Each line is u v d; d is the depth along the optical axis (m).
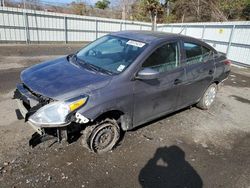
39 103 2.80
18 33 16.36
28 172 2.81
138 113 3.53
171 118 4.71
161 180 2.93
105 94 2.96
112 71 3.31
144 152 3.46
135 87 3.30
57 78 3.09
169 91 3.90
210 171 3.20
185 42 4.22
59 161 3.06
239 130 4.53
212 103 5.61
